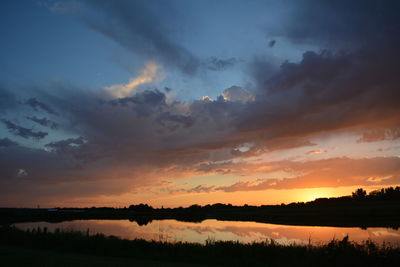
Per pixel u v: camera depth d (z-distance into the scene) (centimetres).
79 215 12756
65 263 1669
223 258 2116
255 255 2130
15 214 11162
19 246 2527
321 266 1869
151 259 2072
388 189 15050
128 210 17175
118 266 1650
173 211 16988
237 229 5872
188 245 2459
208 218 12162
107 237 2811
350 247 1928
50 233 2955
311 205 14462
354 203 13400
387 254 1817
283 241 3791
